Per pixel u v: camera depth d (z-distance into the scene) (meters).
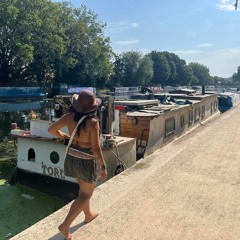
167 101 14.73
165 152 9.74
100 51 63.56
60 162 8.17
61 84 51.34
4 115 25.86
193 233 4.23
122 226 4.42
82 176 3.75
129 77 96.69
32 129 8.70
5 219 6.91
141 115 10.16
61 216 4.80
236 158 8.55
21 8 48.47
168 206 5.14
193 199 5.45
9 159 11.81
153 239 4.07
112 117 8.48
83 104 3.65
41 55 53.28
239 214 4.84
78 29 60.56
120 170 8.52
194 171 7.24
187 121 14.63
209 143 10.94
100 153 3.72
